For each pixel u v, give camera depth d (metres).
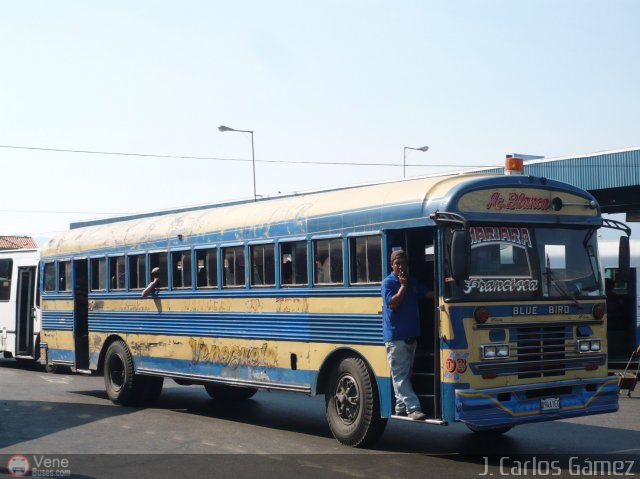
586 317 9.62
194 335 12.77
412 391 9.23
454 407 8.71
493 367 8.88
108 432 11.23
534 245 9.42
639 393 15.62
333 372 10.35
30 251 21.62
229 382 12.08
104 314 14.91
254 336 11.61
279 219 11.30
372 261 9.85
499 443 10.28
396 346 9.20
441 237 8.95
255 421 12.27
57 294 16.28
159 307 13.54
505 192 9.30
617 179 22.55
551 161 23.95
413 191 9.49
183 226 13.20
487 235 9.12
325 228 10.52
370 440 9.85
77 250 15.80
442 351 8.86
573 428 11.45
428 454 9.57
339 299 10.23
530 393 9.14
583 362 9.52
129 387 14.01
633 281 19.38
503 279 9.13
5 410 13.32
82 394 15.77
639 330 19.95
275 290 11.27
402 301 9.24
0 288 22.61
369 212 9.90
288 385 11.02
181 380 14.03
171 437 10.81
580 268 9.72
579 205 9.79
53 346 16.39
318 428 11.59
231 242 12.11
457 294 8.85
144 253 13.97
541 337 9.27
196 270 12.86
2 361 25.22
